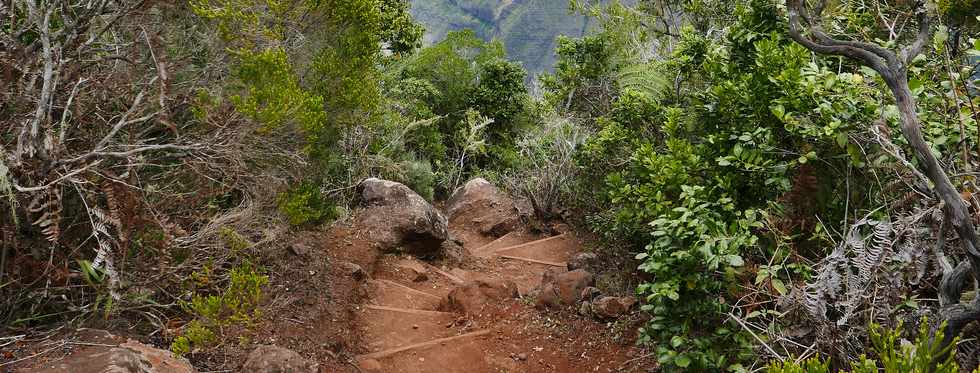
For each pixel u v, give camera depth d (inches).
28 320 168.7
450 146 636.7
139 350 160.6
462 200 477.7
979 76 182.2
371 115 354.9
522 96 651.5
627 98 312.8
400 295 297.1
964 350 122.3
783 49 205.8
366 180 383.6
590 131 457.7
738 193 197.3
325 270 281.3
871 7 204.1
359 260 318.0
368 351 240.4
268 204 236.5
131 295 182.2
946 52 152.8
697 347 178.4
